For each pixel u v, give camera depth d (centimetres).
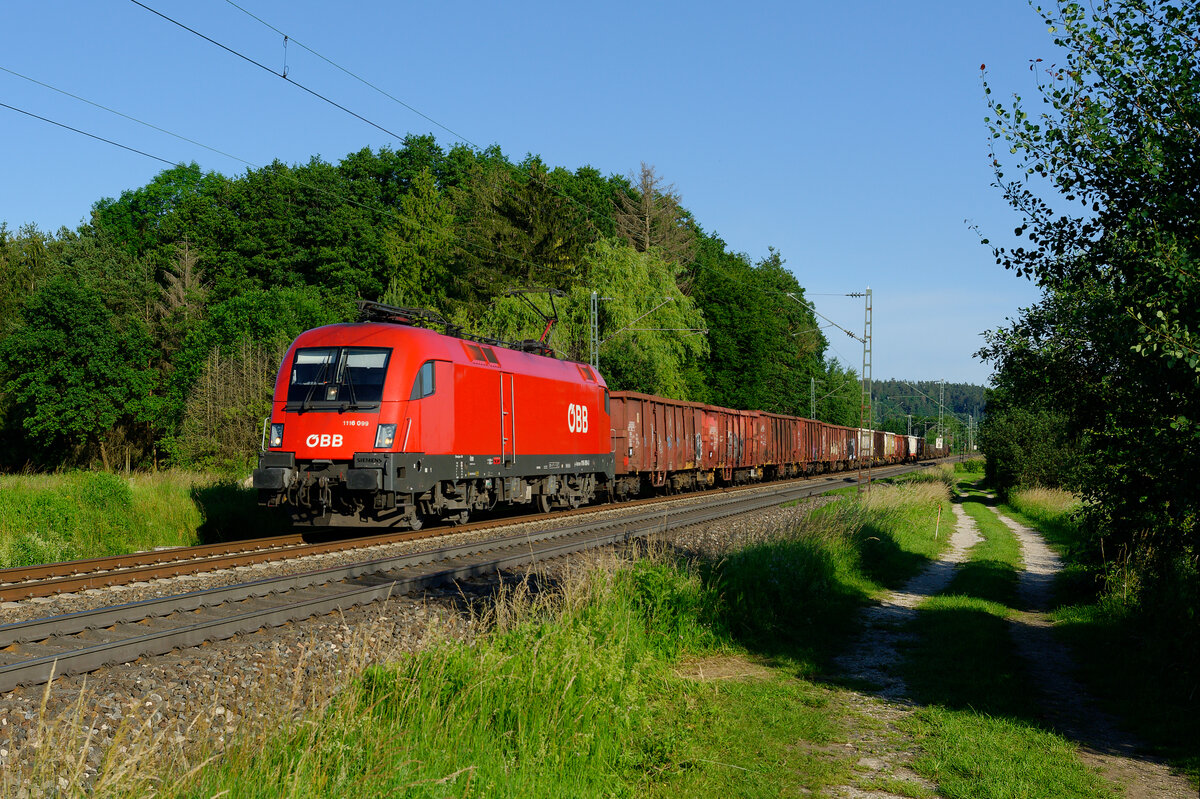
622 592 939
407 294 5688
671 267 4712
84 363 4584
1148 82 698
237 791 432
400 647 762
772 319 7338
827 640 1016
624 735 595
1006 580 1515
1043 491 3269
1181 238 675
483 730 553
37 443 4572
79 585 1087
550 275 5444
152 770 444
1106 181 746
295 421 1537
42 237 6209
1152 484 930
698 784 543
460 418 1691
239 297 4812
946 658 921
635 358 4194
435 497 1669
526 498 2039
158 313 5750
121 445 4806
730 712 703
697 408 3450
